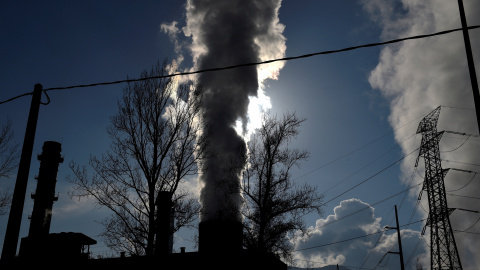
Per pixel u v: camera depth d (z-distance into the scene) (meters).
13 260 7.32
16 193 7.48
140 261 15.09
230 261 26.28
